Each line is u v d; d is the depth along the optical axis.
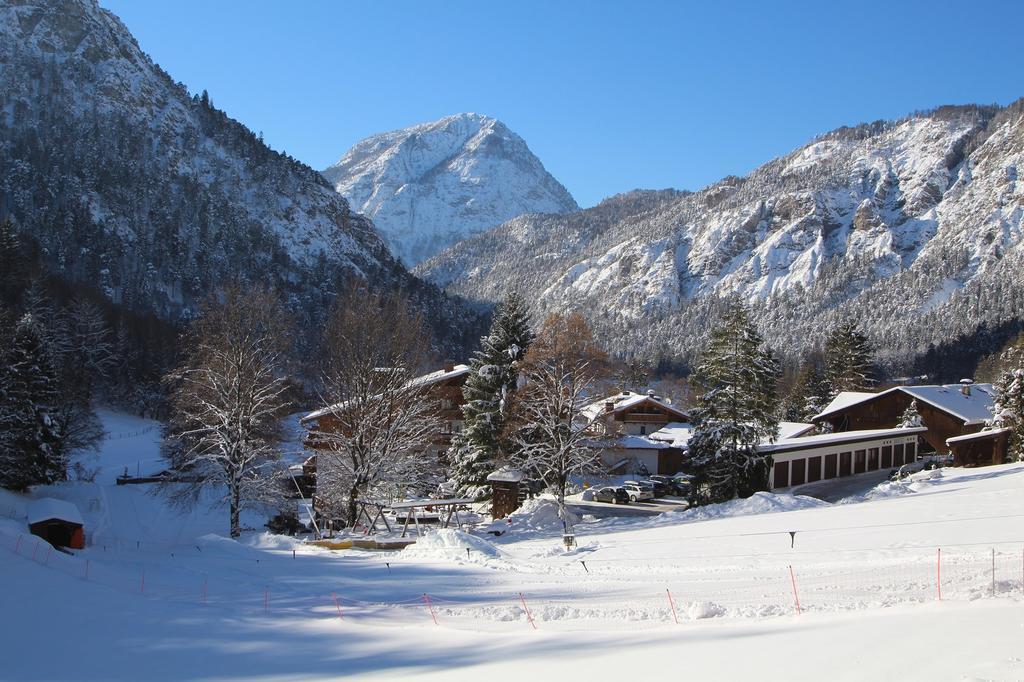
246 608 19.16
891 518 26.14
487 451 49.12
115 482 62.00
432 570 24.30
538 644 12.59
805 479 59.00
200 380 44.16
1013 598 11.28
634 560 23.03
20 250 101.19
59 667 13.40
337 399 42.84
